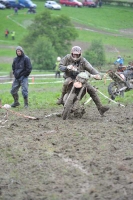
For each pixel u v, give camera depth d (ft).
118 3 339.16
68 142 46.83
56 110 69.97
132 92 105.29
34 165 39.42
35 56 258.57
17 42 334.65
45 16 288.30
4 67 256.73
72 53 59.36
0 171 38.22
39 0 444.55
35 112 67.92
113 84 89.86
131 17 282.15
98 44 207.31
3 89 129.90
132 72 89.92
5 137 49.34
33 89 124.26
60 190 34.27
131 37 210.59
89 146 45.06
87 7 379.14
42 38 261.44
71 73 59.98
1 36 349.00
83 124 56.18
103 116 62.13
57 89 122.11
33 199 32.83
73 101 60.13
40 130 53.01
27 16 391.04
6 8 417.28
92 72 59.62
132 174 37.19
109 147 44.73
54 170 38.37
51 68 260.21
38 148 44.75
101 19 323.16
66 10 382.63
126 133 51.08
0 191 34.14
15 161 40.55
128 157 41.01
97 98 60.90
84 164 39.70
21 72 74.84
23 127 54.85
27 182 35.83
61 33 286.66
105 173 37.50
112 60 185.98
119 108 71.51
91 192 33.86
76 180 36.19
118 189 34.30
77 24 331.36
